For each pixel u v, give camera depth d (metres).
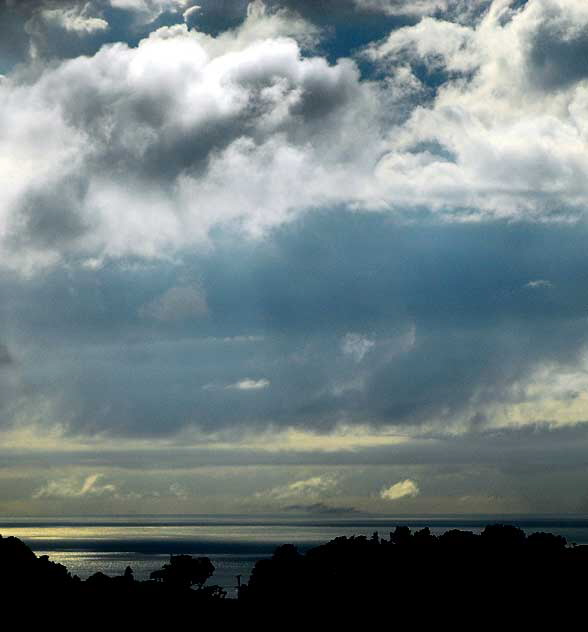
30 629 168.62
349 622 180.25
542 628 173.38
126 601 185.25
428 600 184.00
